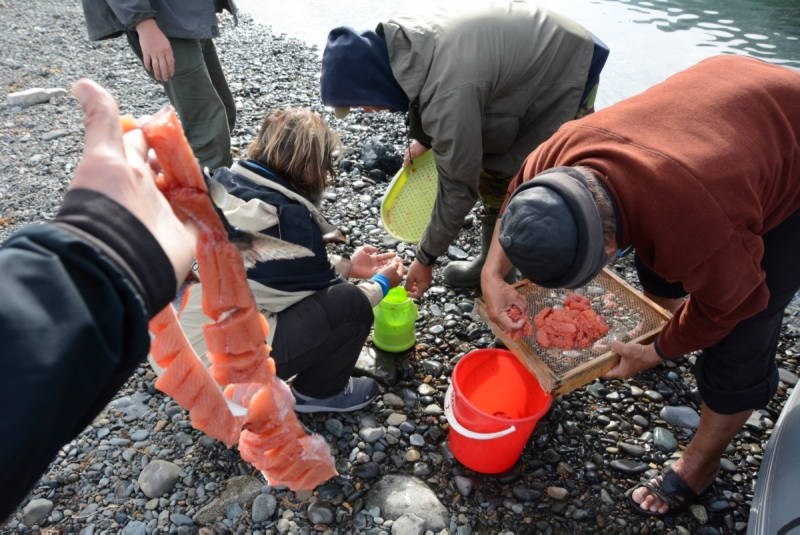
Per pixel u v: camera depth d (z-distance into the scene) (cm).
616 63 628
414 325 310
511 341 240
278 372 236
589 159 164
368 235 400
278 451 175
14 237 63
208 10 339
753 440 268
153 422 269
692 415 276
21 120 546
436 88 230
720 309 167
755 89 169
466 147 235
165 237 76
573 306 261
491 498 244
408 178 345
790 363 308
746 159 156
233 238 117
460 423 233
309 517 232
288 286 225
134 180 74
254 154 226
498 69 239
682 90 172
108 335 63
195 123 370
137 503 236
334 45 241
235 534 227
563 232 151
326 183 237
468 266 350
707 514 239
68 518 231
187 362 129
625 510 241
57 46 733
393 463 257
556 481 251
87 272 62
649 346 216
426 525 231
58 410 58
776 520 195
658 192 150
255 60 712
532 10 255
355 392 272
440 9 249
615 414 280
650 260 167
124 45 745
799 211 179
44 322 58
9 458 54
